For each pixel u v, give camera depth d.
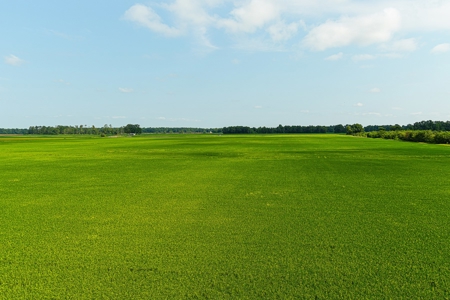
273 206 14.73
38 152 51.97
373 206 14.65
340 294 6.87
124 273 7.88
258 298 6.70
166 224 12.02
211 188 19.38
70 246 9.75
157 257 8.85
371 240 10.14
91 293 6.92
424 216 12.94
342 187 19.48
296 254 9.02
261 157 41.22
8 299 6.69
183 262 8.50
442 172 26.03
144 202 15.72
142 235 10.75
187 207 14.63
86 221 12.47
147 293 6.91
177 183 21.27
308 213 13.46
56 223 12.23
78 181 22.28
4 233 11.05
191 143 84.44
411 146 63.38
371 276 7.68
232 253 9.10
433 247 9.54
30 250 9.44
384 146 63.78
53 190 18.95
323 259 8.66
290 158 39.44
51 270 8.07
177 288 7.12
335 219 12.53
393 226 11.59
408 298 6.72
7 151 54.50
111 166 31.66
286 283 7.34
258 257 8.81
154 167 30.70
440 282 7.39
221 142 89.69
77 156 44.19
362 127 193.25
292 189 18.91
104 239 10.38
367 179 22.53
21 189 19.33
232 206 14.79
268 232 10.98
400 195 17.08
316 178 23.11
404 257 8.79
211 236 10.59
